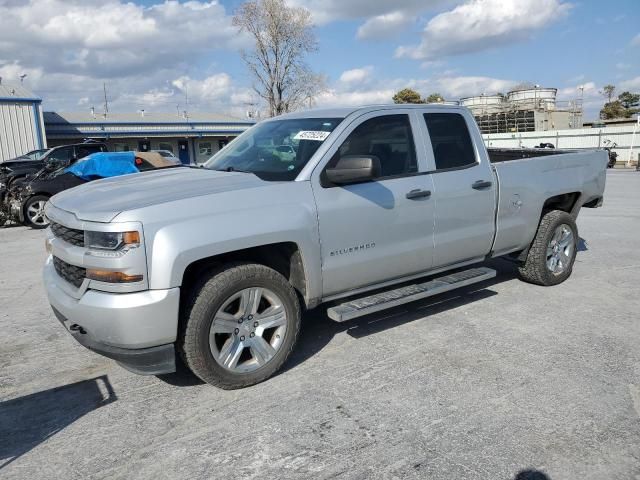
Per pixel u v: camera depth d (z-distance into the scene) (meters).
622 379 3.75
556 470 2.79
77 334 3.50
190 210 3.39
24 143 27.06
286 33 42.53
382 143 4.39
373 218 4.19
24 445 3.12
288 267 4.08
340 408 3.44
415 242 4.51
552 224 5.72
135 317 3.21
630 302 5.38
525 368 3.95
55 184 11.64
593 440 3.03
